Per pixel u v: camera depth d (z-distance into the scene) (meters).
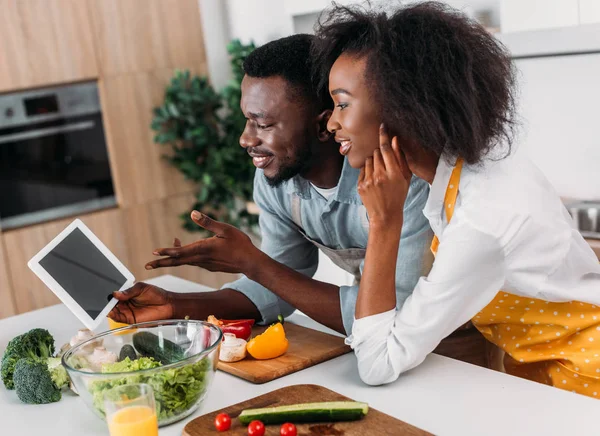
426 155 1.34
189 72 4.07
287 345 1.51
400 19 1.27
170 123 4.08
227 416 1.20
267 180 1.62
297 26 3.78
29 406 1.41
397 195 1.35
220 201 4.17
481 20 2.91
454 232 1.30
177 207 4.16
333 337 1.59
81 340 1.53
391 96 1.24
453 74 1.24
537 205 1.30
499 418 1.21
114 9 3.87
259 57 1.53
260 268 1.57
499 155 1.35
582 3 2.38
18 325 1.90
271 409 1.21
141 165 4.02
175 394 1.24
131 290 1.58
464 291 1.31
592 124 2.75
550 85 2.83
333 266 3.56
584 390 1.47
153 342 1.42
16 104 3.65
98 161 3.93
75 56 3.78
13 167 3.69
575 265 1.38
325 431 1.17
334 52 1.38
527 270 1.32
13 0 3.58
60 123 3.79
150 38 4.00
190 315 1.66
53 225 3.79
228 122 4.11
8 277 3.68
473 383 1.35
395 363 1.34
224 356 1.49
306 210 1.74
